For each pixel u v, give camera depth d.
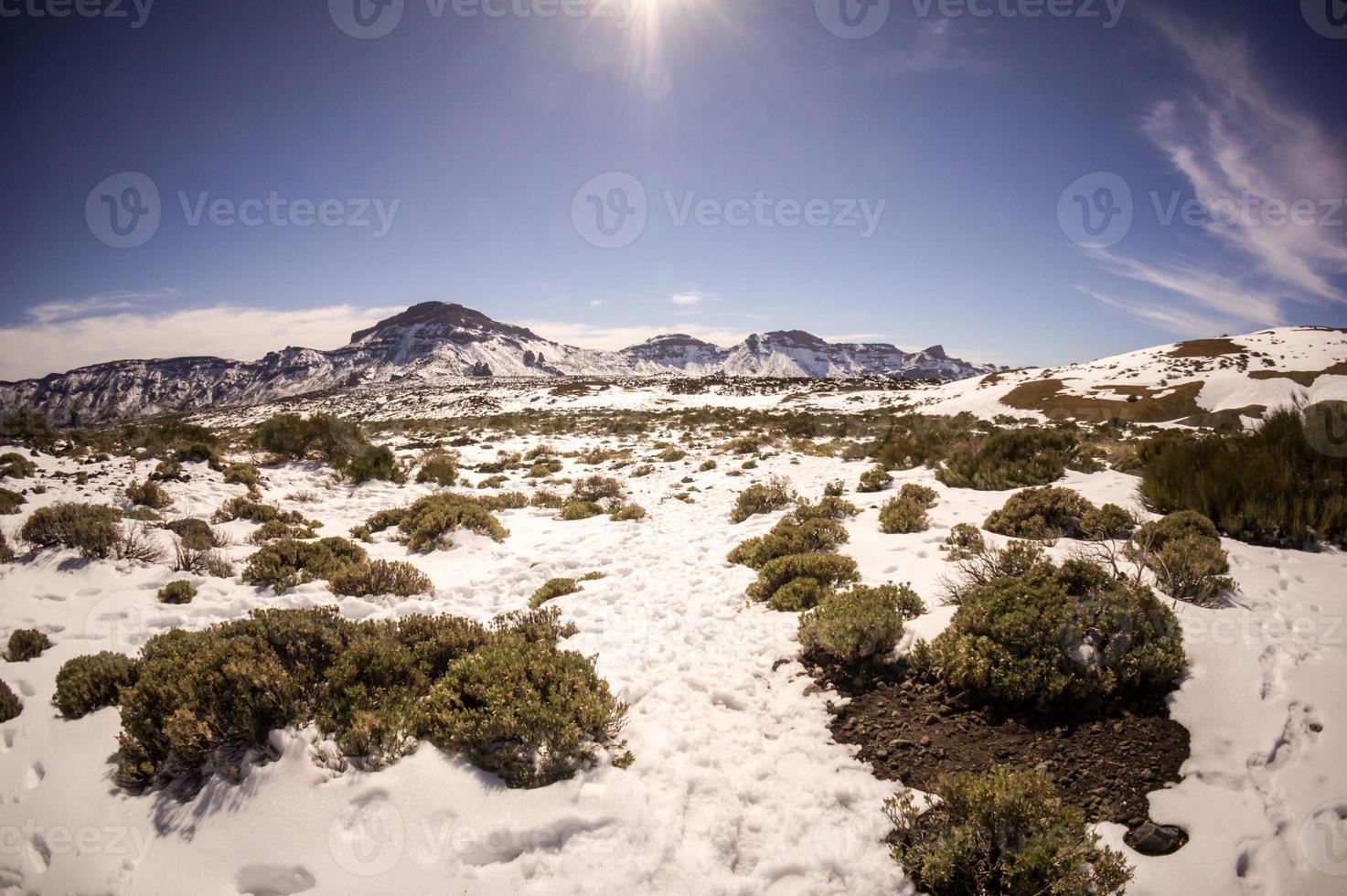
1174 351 64.12
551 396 90.88
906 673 4.98
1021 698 4.31
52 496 11.45
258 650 4.88
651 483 17.98
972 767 3.88
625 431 36.12
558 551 10.52
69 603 7.22
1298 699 3.91
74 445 17.33
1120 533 7.69
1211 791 3.42
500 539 11.60
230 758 4.14
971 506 10.30
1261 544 7.07
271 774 3.92
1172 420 36.53
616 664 5.70
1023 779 3.36
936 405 53.94
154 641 5.79
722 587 7.81
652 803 3.69
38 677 5.56
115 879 3.39
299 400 164.62
